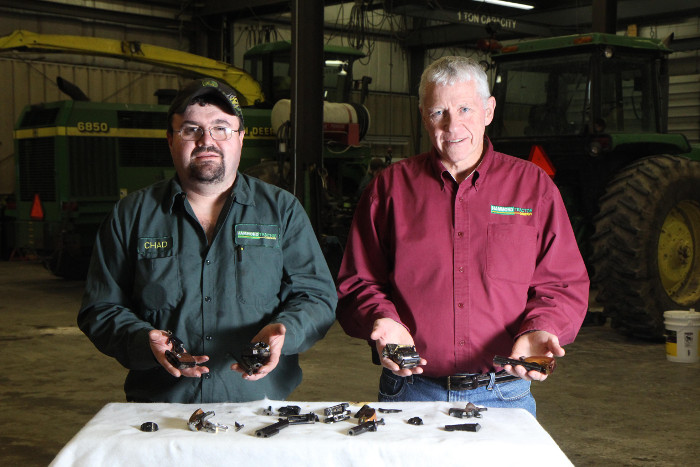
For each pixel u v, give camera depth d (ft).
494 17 43.55
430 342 6.73
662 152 20.39
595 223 17.62
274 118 26.99
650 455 10.64
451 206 6.80
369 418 5.50
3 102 38.37
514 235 6.70
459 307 6.68
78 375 14.97
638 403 13.01
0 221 33.58
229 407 5.88
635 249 16.94
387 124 54.75
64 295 24.14
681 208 18.08
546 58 19.95
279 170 23.16
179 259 6.33
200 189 6.36
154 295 6.31
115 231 6.47
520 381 6.80
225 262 6.36
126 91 42.29
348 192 29.32
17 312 21.24
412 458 4.97
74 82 40.63
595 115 19.02
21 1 38.81
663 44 20.03
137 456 5.02
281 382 6.60
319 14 21.15
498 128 20.90
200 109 6.19
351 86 30.12
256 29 47.34
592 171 19.40
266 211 6.54
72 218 25.82
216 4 43.80
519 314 6.72
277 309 6.57
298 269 6.61
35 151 26.61
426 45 54.90
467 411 5.69
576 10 43.65
